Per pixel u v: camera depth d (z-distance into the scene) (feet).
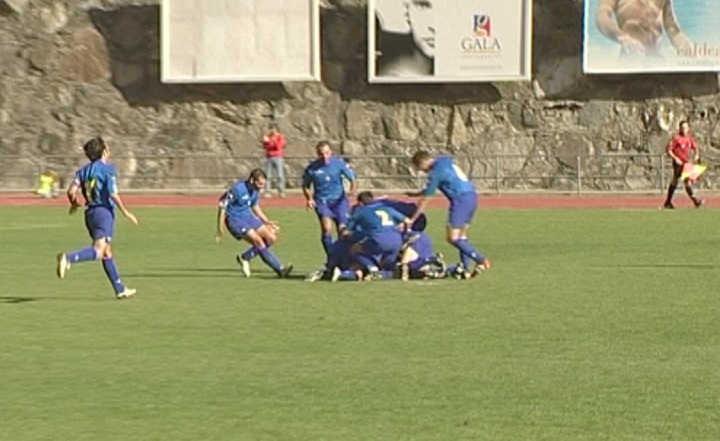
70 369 170.30
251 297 238.48
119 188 588.91
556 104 571.69
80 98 593.01
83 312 220.43
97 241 234.58
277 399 151.84
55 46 594.65
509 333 196.34
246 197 269.85
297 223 408.46
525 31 562.66
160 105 590.55
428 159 263.90
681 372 165.78
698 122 564.71
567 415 142.82
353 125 581.53
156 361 175.52
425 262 265.54
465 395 153.17
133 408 147.95
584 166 568.41
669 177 561.84
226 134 586.45
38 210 477.77
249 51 577.43
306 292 245.24
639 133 566.36
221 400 151.64
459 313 216.54
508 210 465.88
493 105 575.38
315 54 574.15
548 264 289.12
